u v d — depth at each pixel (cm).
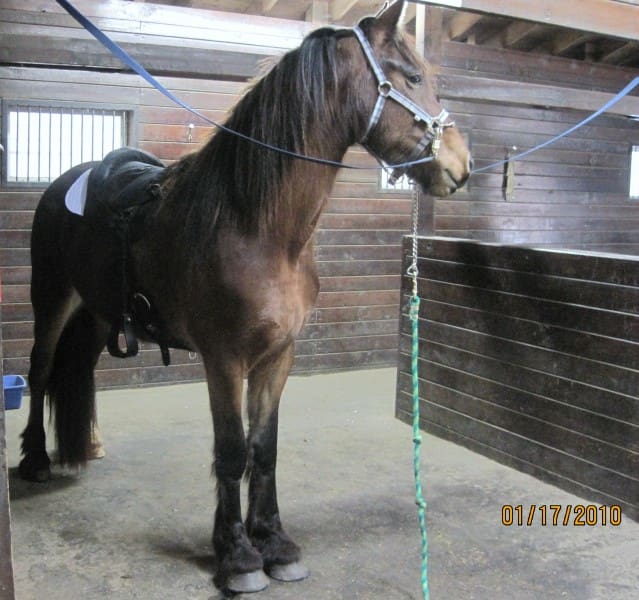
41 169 402
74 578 209
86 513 254
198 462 307
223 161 198
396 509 262
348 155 470
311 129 187
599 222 571
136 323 234
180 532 240
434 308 347
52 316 275
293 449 325
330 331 479
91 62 334
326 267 473
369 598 200
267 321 193
